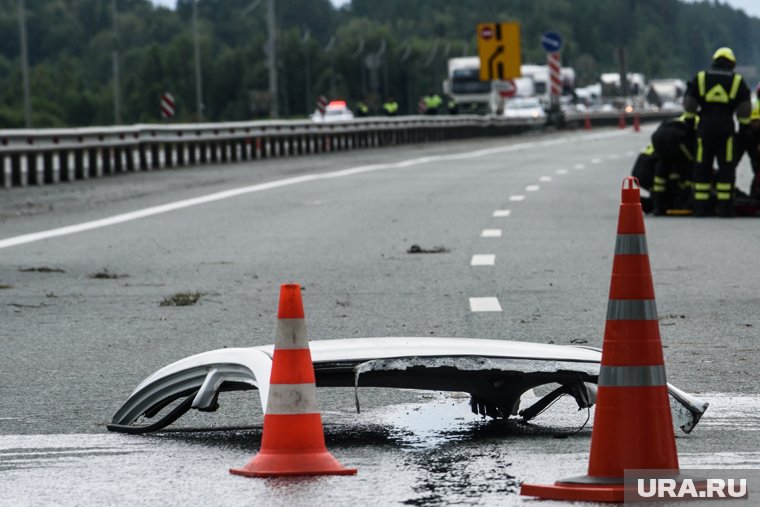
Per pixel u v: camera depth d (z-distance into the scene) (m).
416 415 15.39
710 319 22.41
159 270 30.86
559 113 167.88
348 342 14.57
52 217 45.44
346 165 77.19
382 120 111.94
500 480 12.13
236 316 23.77
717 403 15.69
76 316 24.05
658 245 34.28
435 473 12.45
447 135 131.88
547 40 166.75
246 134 86.25
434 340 14.70
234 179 64.44
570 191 54.47
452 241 35.97
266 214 45.28
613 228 38.84
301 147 95.56
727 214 42.56
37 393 17.12
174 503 11.48
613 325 11.36
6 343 21.22
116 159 70.94
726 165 42.34
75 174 66.69
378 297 25.66
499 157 86.56
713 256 31.78
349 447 13.70
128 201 51.84
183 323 23.05
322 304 24.78
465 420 15.12
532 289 26.47
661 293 25.72
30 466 13.09
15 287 28.17
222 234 38.94
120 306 25.25
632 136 134.50
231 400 16.61
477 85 191.38
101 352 20.23
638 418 11.25
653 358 11.31
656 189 43.28
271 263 31.78
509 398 15.09
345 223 41.66
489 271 29.56
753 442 13.62
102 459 13.36
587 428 14.66
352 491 11.74
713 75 42.25
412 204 48.44
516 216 43.12
